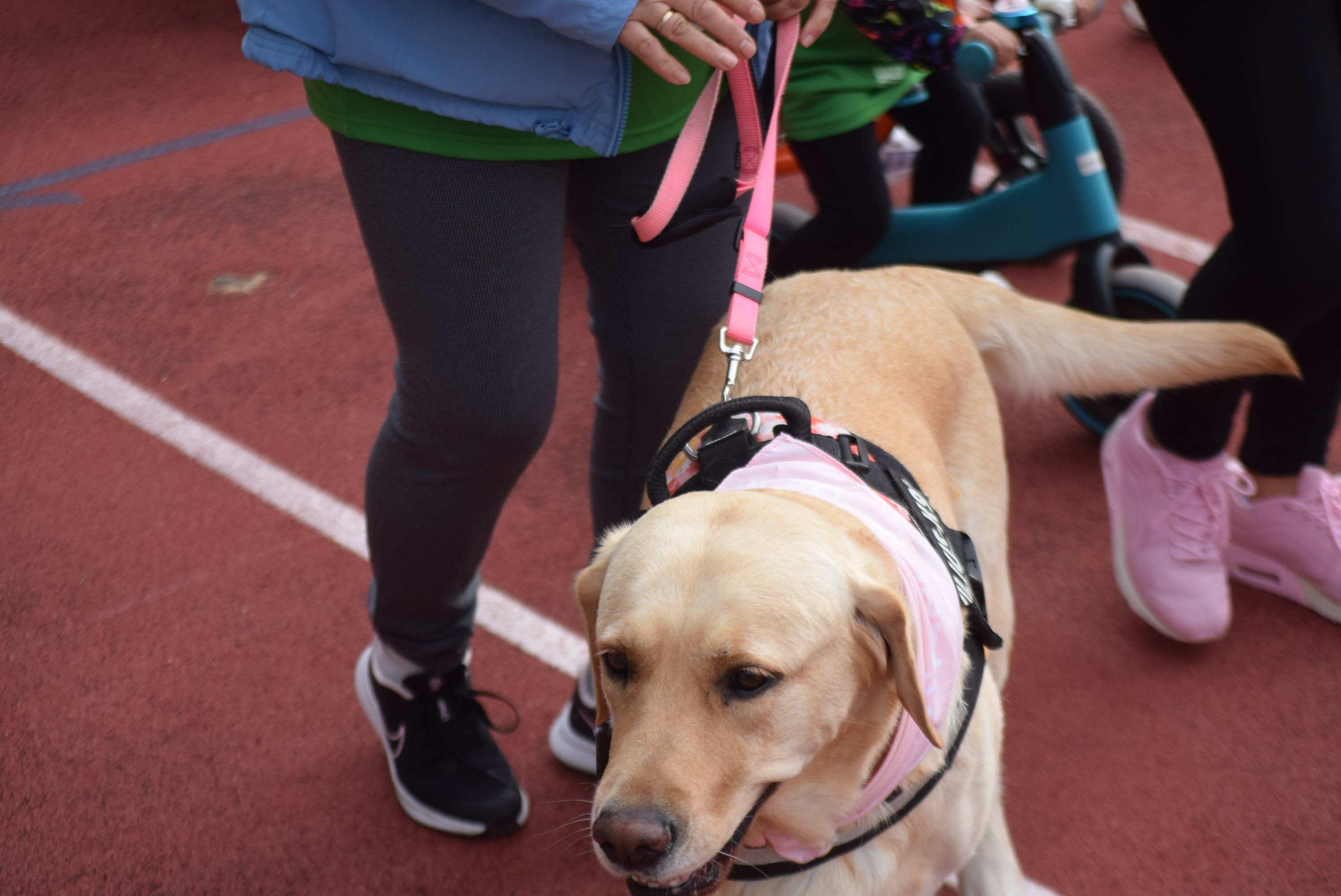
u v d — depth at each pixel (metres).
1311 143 2.18
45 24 7.49
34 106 6.31
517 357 1.85
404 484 1.97
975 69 3.03
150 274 4.60
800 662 1.47
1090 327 2.37
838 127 3.22
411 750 2.39
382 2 1.66
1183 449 2.66
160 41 7.20
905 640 1.47
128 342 4.16
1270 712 2.58
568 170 1.92
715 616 1.45
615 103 1.75
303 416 3.72
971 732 1.78
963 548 1.87
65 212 5.13
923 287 2.42
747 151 2.00
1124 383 2.36
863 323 2.26
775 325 2.27
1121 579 2.82
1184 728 2.55
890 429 2.04
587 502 3.33
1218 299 2.45
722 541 1.52
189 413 3.76
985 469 2.33
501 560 3.12
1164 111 5.73
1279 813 2.35
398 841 2.38
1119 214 4.60
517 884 2.29
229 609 2.97
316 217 5.02
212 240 4.85
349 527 3.24
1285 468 2.79
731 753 1.47
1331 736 2.52
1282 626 2.83
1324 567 2.77
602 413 2.24
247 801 2.47
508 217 1.79
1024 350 2.43
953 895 2.26
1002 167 4.28
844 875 1.72
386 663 2.34
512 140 1.75
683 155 1.82
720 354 2.23
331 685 2.75
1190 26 2.23
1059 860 2.28
